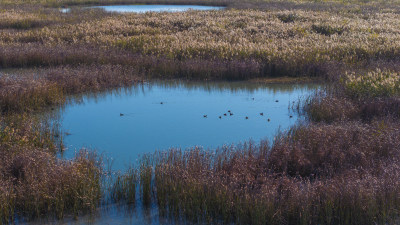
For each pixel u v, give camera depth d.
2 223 6.21
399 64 15.45
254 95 13.53
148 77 15.37
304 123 10.45
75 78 13.63
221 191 6.55
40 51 16.83
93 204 6.69
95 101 12.77
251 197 6.45
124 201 6.97
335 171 7.55
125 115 11.52
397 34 21.81
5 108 11.11
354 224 6.16
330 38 20.69
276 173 7.41
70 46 18.45
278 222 6.13
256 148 8.34
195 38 20.45
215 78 15.42
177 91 13.96
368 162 7.66
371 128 9.12
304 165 7.63
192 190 6.61
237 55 16.89
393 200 6.35
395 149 8.06
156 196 7.04
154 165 8.03
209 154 8.07
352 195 6.28
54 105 12.11
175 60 16.52
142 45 18.73
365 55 17.14
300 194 6.38
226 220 6.33
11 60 16.34
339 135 8.58
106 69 15.00
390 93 11.49
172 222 6.39
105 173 7.82
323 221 6.19
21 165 7.27
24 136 8.49
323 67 15.59
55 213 6.52
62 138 9.73
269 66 15.93
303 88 14.27
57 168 7.12
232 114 11.59
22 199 6.53
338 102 11.22
